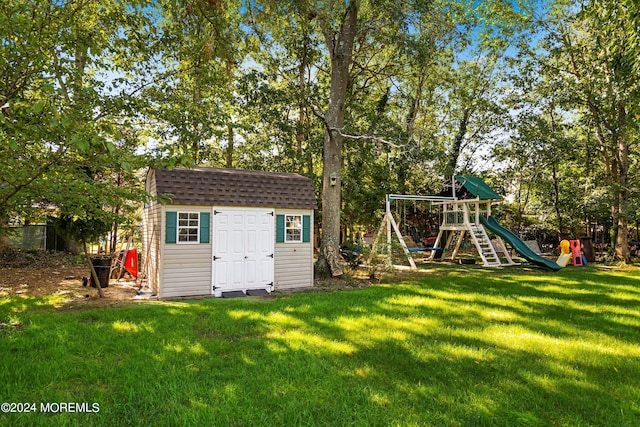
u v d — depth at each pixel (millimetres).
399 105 20797
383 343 5188
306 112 17812
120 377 3941
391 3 10789
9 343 4883
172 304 7867
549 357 4750
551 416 3326
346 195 17438
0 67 5184
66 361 4316
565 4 16406
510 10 17281
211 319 6371
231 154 18750
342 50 12523
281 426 3070
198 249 9250
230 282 9594
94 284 9758
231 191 9742
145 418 3158
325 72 17922
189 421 3090
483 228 16656
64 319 6219
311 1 10172
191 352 4711
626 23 7430
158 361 4395
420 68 13500
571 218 22203
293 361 4461
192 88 12562
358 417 3207
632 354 4906
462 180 17250
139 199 6535
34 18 5770
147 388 3680
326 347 4992
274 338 5367
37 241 16156
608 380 4098
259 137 18438
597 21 9141
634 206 15266
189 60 10773
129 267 11680
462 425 3123
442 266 15992
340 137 12648
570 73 17391
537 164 18688
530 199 25406
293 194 10664
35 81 6023
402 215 23891
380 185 18047
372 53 17969
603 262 17531
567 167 21203
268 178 10547
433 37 12227
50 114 4270
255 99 14094
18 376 3875
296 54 15938
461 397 3631
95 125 4793
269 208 10219
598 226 23688
